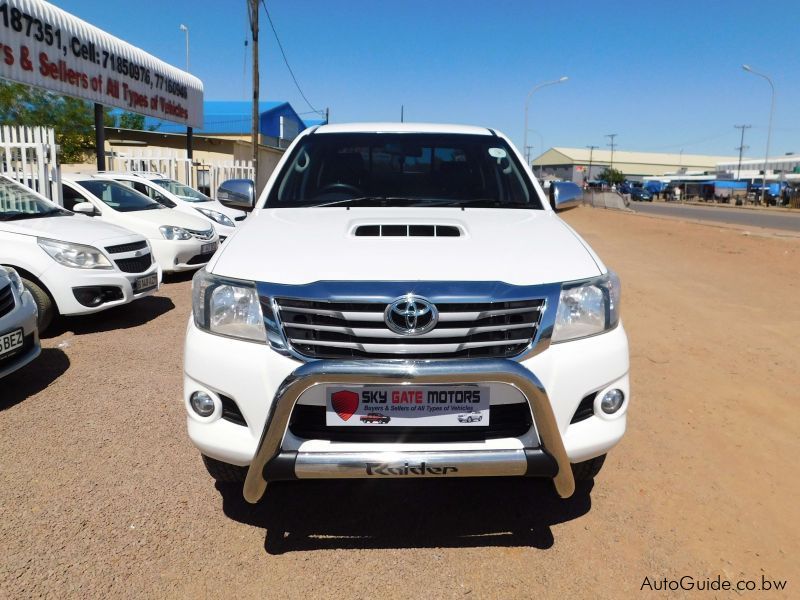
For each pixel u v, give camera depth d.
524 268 2.52
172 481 3.17
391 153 3.92
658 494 3.10
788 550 2.66
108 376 4.70
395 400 2.37
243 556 2.60
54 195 8.80
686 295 7.86
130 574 2.47
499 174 3.85
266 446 2.33
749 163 82.69
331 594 2.38
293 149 3.98
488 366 2.29
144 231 8.56
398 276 2.42
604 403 2.57
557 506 3.00
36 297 5.62
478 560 2.59
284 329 2.40
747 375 4.83
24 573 2.44
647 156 139.62
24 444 3.54
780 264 10.30
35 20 10.62
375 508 2.97
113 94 13.29
